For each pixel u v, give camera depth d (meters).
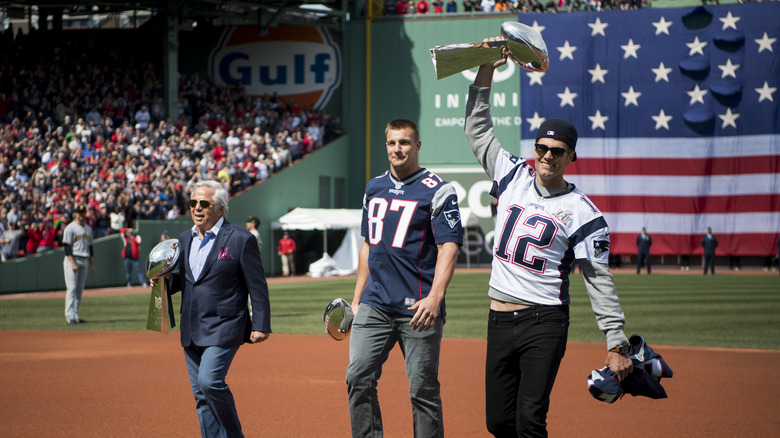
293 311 18.03
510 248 4.85
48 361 10.72
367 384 5.29
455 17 42.00
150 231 29.31
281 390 8.68
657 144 39.31
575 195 4.80
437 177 5.33
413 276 5.25
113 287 28.47
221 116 38.06
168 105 36.44
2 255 26.06
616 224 39.59
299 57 43.31
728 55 38.75
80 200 28.64
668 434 6.73
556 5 41.53
